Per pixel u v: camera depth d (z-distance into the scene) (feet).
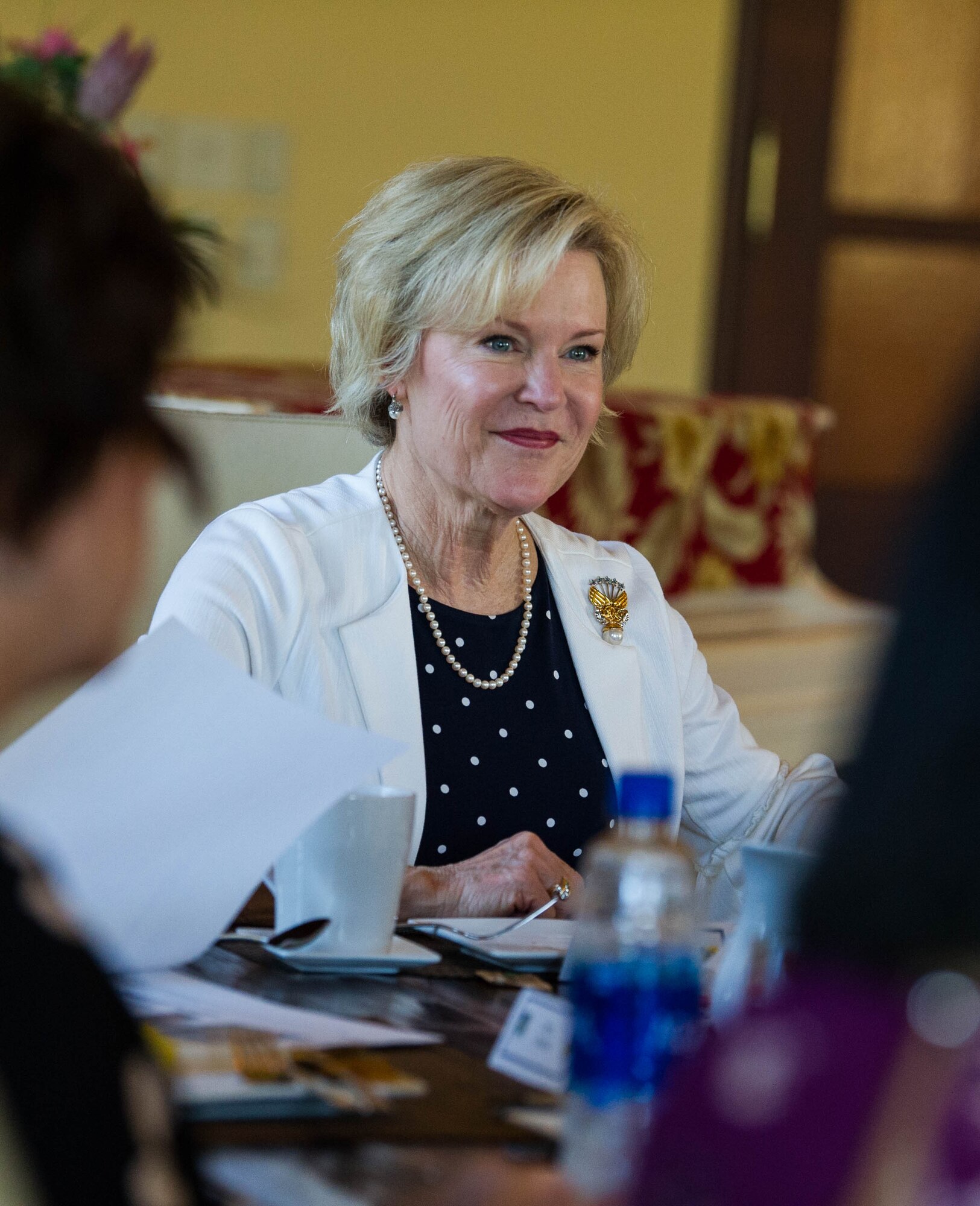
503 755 12.71
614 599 13.76
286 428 15.46
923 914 3.44
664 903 6.31
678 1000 6.24
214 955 8.59
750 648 27.66
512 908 10.66
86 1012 4.21
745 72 39.58
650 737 13.61
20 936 4.18
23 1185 3.92
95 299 4.43
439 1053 7.06
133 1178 4.11
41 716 13.29
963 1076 3.47
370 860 8.40
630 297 13.32
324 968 8.35
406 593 12.82
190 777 8.36
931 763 3.41
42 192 4.46
